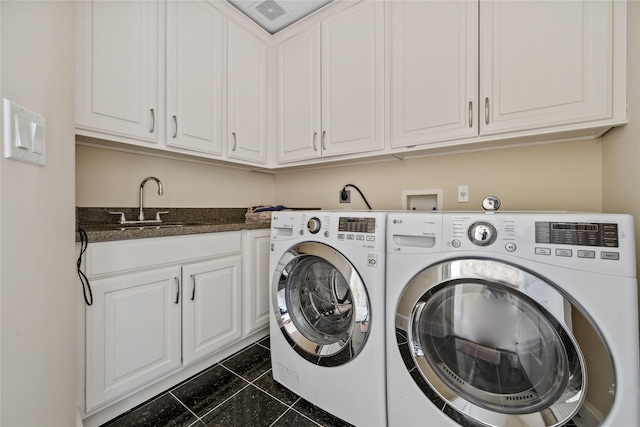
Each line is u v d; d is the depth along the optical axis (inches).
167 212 69.2
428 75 56.4
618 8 40.3
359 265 41.6
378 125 63.2
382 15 62.6
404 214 38.3
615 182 44.4
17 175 22.3
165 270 50.2
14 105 21.8
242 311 65.4
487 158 61.6
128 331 45.2
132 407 47.8
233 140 72.2
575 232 28.7
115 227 55.6
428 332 37.5
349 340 42.8
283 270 51.7
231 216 85.7
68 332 31.8
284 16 75.4
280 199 97.9
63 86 31.0
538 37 45.7
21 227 22.8
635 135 37.8
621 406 26.7
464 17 52.4
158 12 57.0
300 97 76.5
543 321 30.2
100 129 48.4
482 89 50.8
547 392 30.5
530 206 56.9
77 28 45.6
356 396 42.1
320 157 73.4
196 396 51.1
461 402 34.5
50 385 27.5
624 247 26.9
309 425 44.3
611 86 40.9
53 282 28.4
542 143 55.7
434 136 55.8
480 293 33.8
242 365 61.1
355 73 66.4
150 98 55.7
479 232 32.6
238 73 73.3
